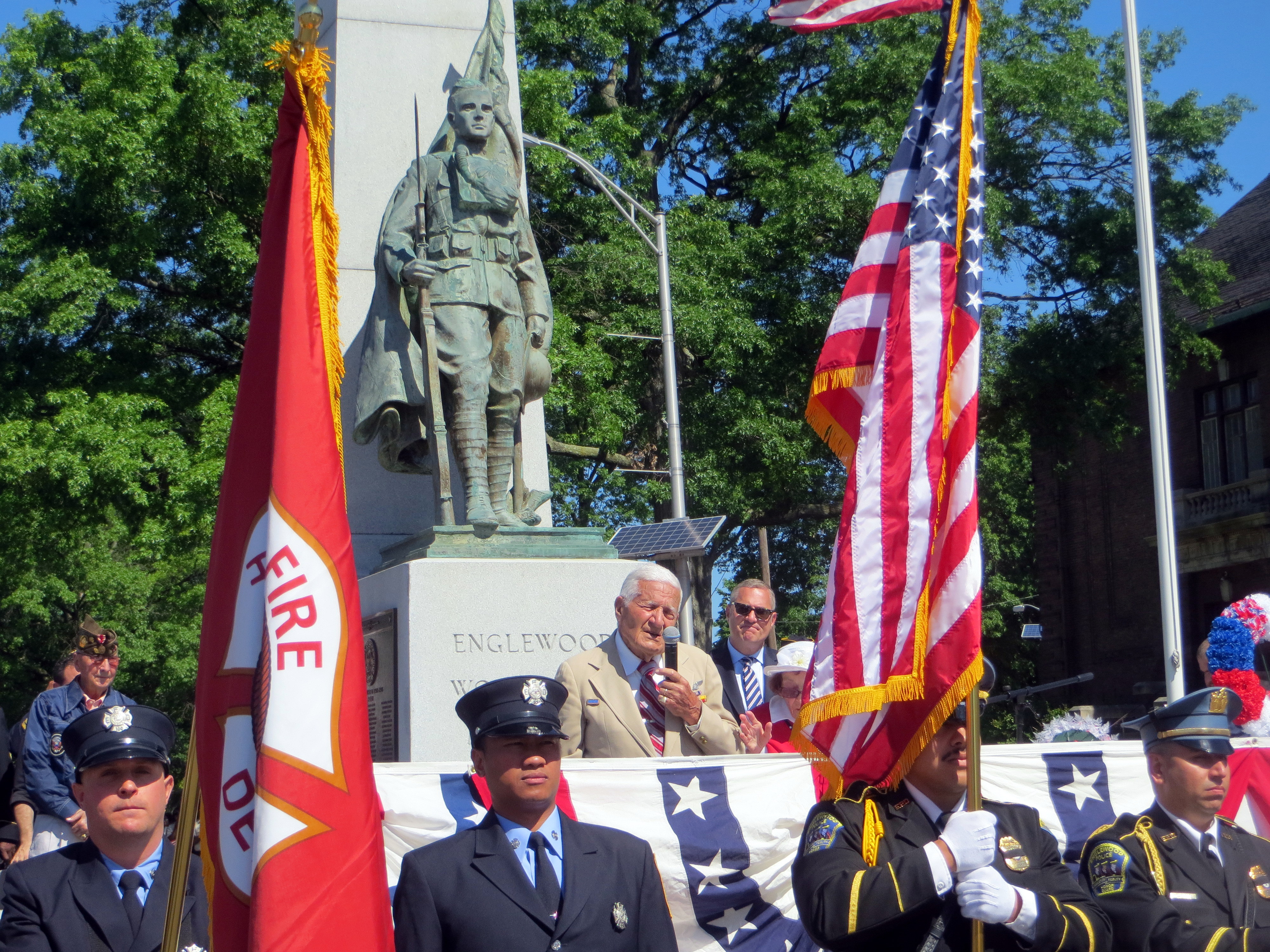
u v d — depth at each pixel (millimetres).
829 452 25078
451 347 8320
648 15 27531
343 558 3916
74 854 4180
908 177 4754
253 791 3822
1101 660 36250
